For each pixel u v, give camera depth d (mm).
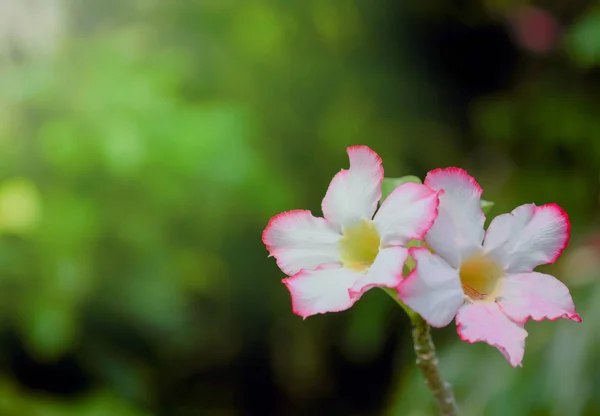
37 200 1175
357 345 1574
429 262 629
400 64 1654
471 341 623
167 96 1328
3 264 1146
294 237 656
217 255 1390
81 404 1220
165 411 1415
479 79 1681
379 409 1614
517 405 1138
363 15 1598
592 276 1288
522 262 643
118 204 1219
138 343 1312
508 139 1681
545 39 1640
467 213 644
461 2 1609
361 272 640
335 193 658
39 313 1150
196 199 1273
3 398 1171
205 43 1532
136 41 1444
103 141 1167
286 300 1532
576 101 1654
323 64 1604
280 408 1625
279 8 1563
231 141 1268
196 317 1454
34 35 1376
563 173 1646
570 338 1162
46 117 1225
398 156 1652
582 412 1093
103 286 1221
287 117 1581
